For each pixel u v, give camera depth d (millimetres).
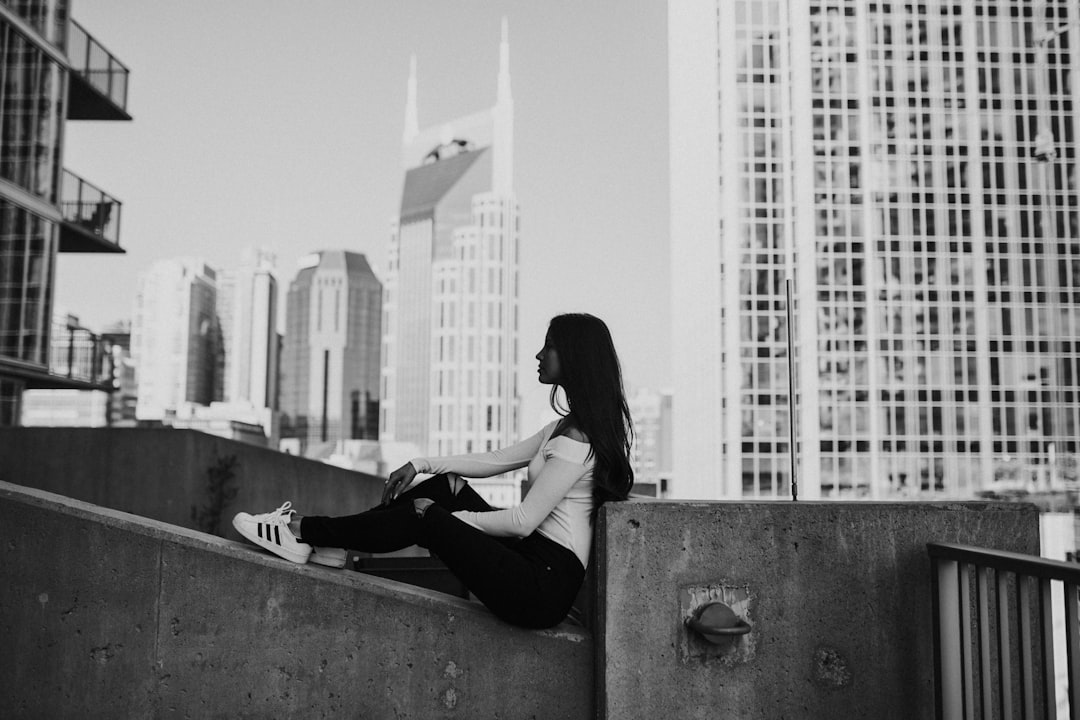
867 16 92688
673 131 124000
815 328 89188
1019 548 2787
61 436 8516
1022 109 89938
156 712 2637
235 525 2814
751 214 96188
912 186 90250
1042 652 2199
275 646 2701
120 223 28734
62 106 25438
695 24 109312
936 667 2691
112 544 2660
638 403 172375
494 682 2787
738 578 2768
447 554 2734
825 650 2762
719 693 2730
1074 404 85750
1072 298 87000
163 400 190500
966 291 88438
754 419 93688
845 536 2793
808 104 92250
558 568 2787
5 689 2617
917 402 87375
